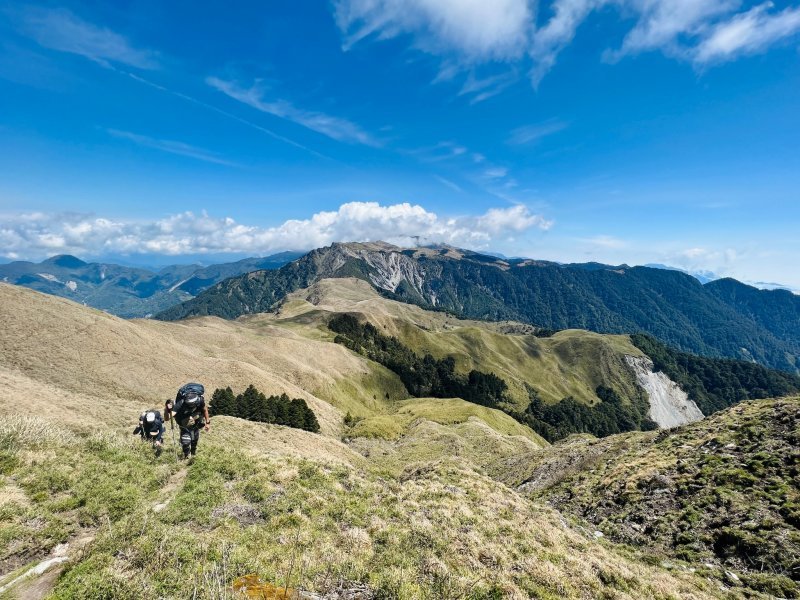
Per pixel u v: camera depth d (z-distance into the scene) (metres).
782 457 27.41
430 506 16.56
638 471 33.84
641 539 25.31
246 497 13.72
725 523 23.97
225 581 7.83
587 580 14.13
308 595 8.42
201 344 147.50
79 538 9.90
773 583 19.12
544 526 18.55
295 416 93.31
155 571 8.26
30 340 80.12
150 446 16.69
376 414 168.75
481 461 72.50
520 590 11.70
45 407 26.55
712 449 32.34
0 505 10.12
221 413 88.62
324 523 12.77
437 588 10.44
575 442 59.22
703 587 18.47
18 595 7.24
